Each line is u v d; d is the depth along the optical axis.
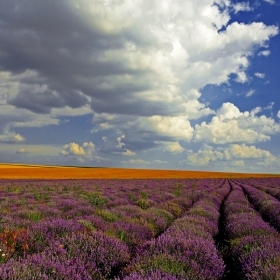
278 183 39.19
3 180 45.91
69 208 12.16
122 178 59.19
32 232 6.35
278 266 4.77
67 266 4.53
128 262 5.49
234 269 5.99
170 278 4.09
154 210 11.18
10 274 3.95
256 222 8.97
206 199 16.66
